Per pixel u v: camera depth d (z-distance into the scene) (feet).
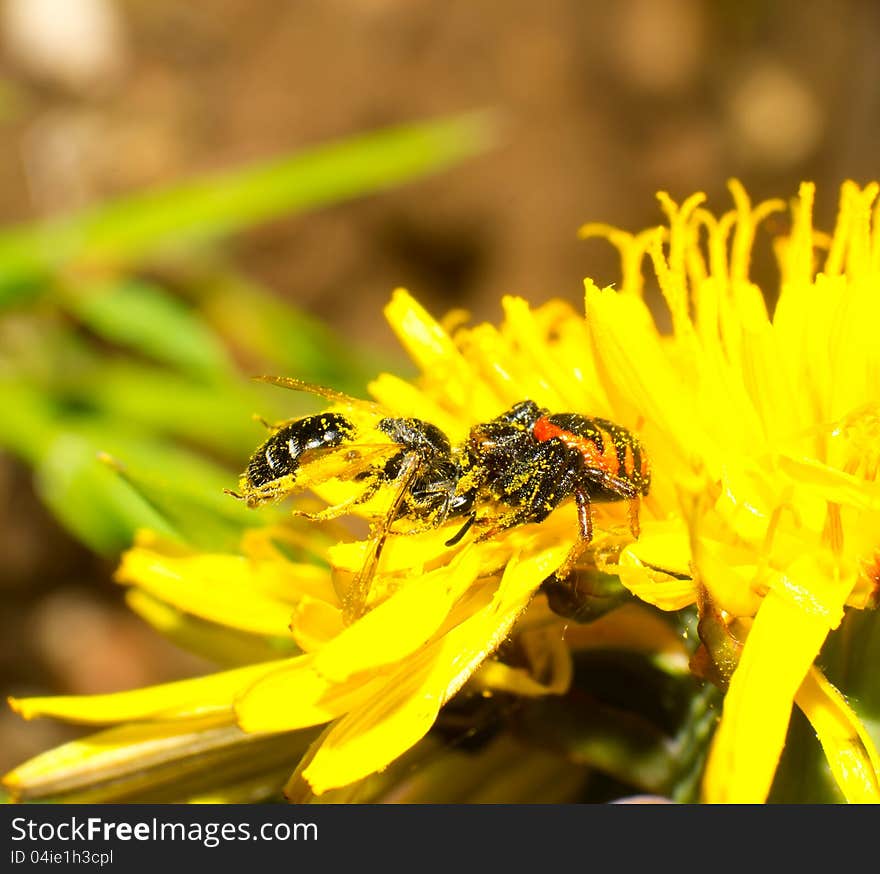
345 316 0.86
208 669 0.79
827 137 1.00
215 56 0.87
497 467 0.42
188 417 0.53
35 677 0.78
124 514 0.49
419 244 0.88
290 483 0.42
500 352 0.44
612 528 0.42
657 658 0.43
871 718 0.42
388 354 0.82
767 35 1.06
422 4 0.89
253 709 0.41
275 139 0.86
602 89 0.93
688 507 0.40
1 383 0.53
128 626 0.79
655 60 0.95
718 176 0.97
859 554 0.41
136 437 0.53
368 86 0.88
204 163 0.85
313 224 0.85
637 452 0.42
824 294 0.42
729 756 0.39
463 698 0.43
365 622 0.41
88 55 0.85
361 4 0.89
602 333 0.42
